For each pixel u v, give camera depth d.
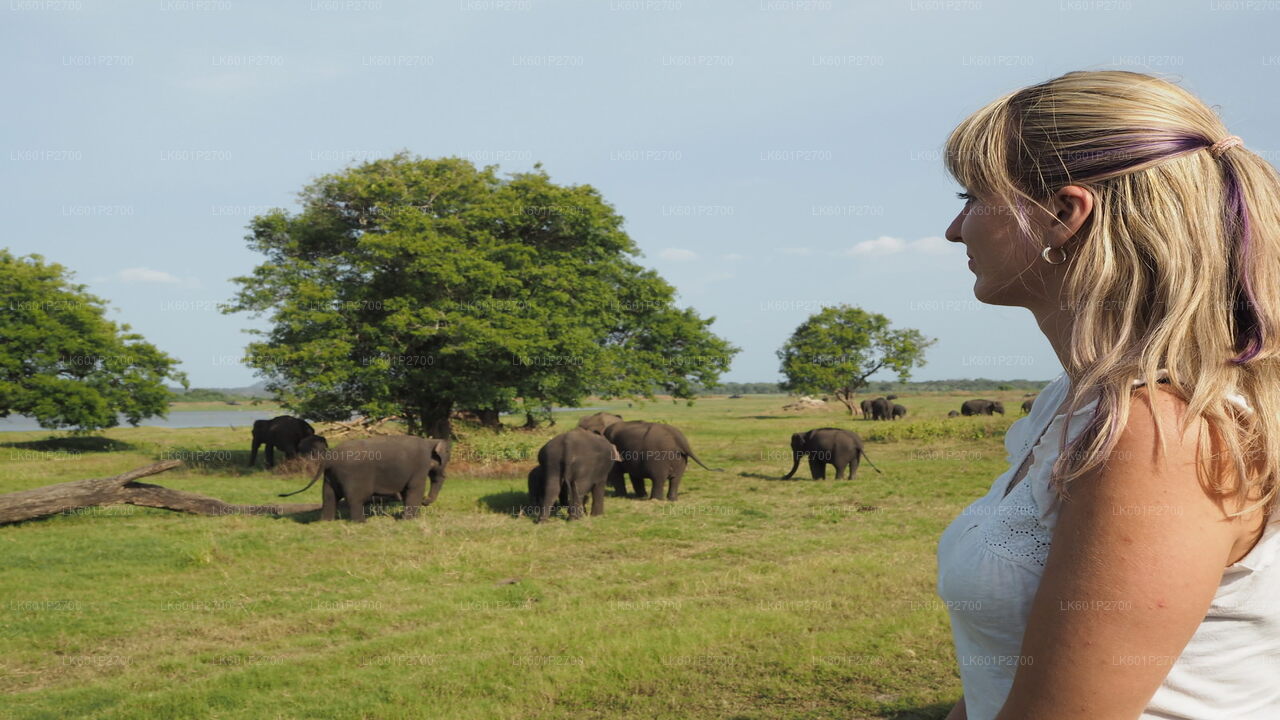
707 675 6.47
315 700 6.02
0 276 34.12
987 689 1.00
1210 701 0.88
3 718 5.84
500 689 6.19
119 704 6.00
